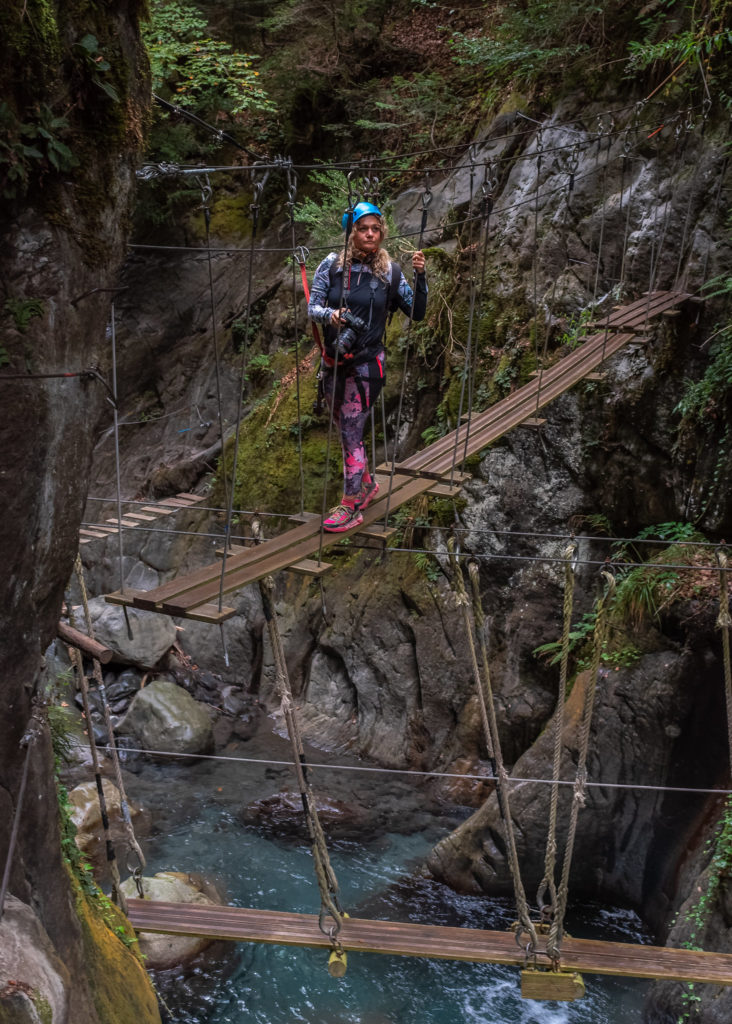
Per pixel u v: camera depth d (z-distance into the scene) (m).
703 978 4.26
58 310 3.28
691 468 8.22
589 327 7.84
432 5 13.87
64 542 3.63
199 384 13.98
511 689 9.27
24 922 3.22
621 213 9.22
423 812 9.06
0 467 3.16
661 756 7.36
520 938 4.43
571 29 10.36
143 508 5.41
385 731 10.12
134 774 9.65
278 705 11.05
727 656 4.64
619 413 8.77
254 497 11.85
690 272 8.28
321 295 4.34
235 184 15.05
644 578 7.78
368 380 4.38
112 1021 4.12
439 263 10.73
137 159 3.56
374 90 13.91
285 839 8.59
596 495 9.18
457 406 10.16
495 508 9.55
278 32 14.84
